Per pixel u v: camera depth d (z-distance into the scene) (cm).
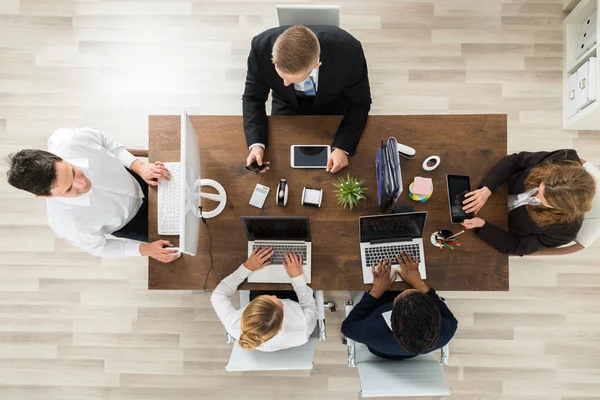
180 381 313
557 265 303
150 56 314
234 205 226
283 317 202
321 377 308
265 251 219
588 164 218
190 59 314
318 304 239
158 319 312
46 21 315
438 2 309
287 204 225
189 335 312
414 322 187
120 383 314
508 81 308
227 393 312
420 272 219
